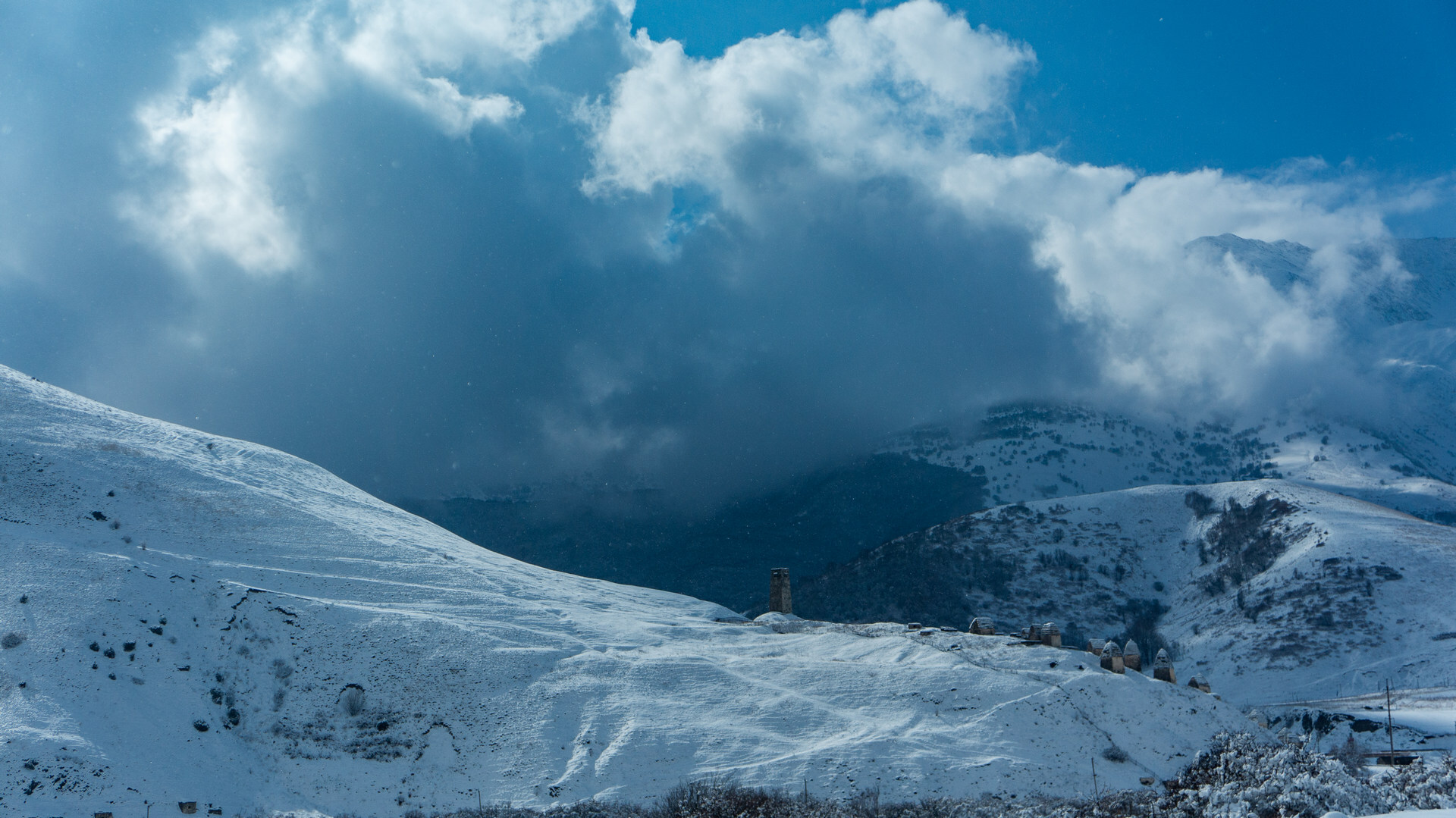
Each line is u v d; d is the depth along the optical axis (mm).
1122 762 57219
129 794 51312
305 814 53000
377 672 65125
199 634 65500
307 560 81188
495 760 58625
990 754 57969
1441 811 18828
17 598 64375
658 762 58469
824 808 52000
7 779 50094
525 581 90938
